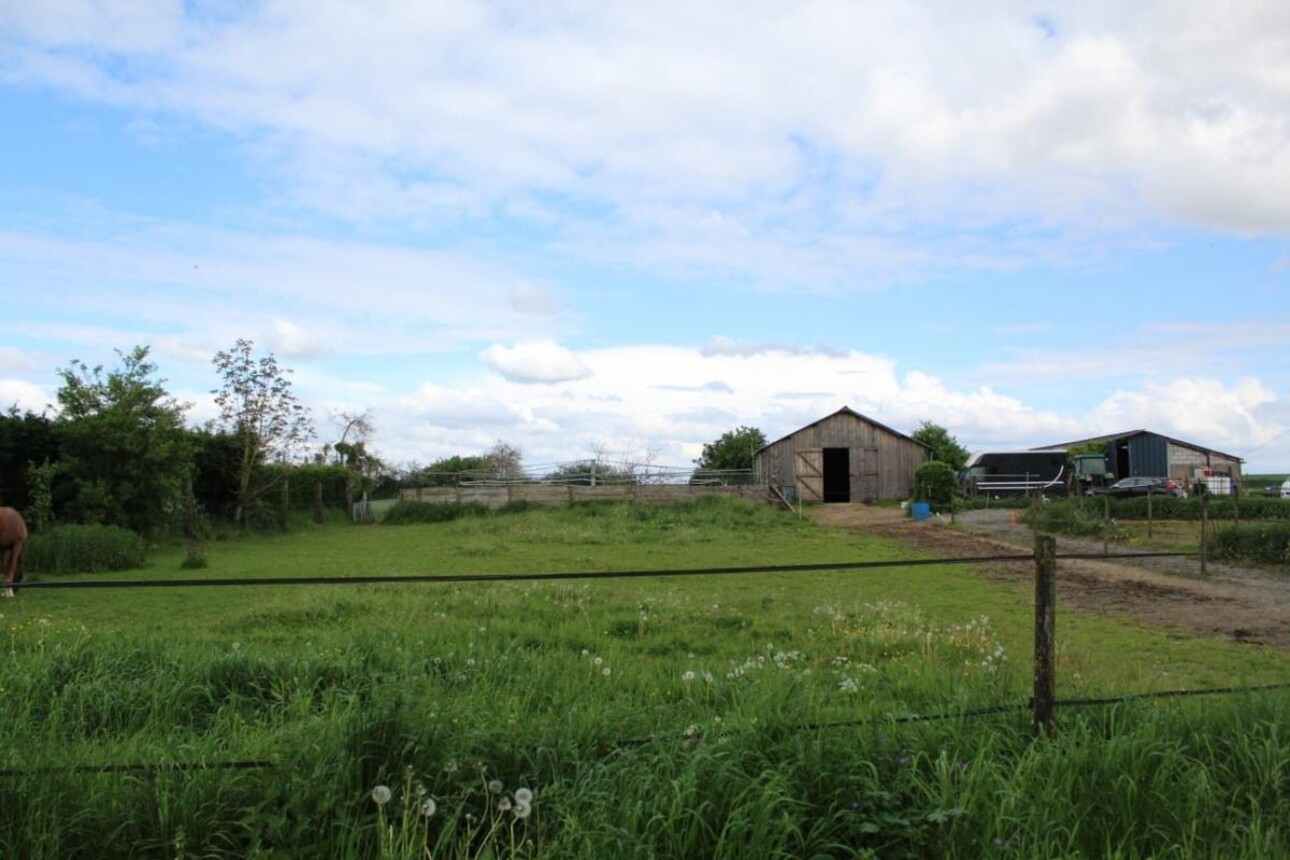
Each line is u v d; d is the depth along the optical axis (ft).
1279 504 90.63
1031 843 12.30
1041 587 15.61
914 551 69.87
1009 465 140.97
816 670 25.09
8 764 13.23
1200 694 17.85
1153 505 93.61
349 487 124.88
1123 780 13.64
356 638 27.84
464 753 13.42
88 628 31.86
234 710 19.34
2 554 48.85
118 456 71.67
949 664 26.99
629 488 119.96
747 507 110.93
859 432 146.82
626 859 11.60
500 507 113.39
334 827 12.12
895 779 13.69
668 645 30.68
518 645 28.84
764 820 12.10
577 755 13.98
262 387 99.30
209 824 12.28
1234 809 13.61
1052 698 15.55
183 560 64.49
